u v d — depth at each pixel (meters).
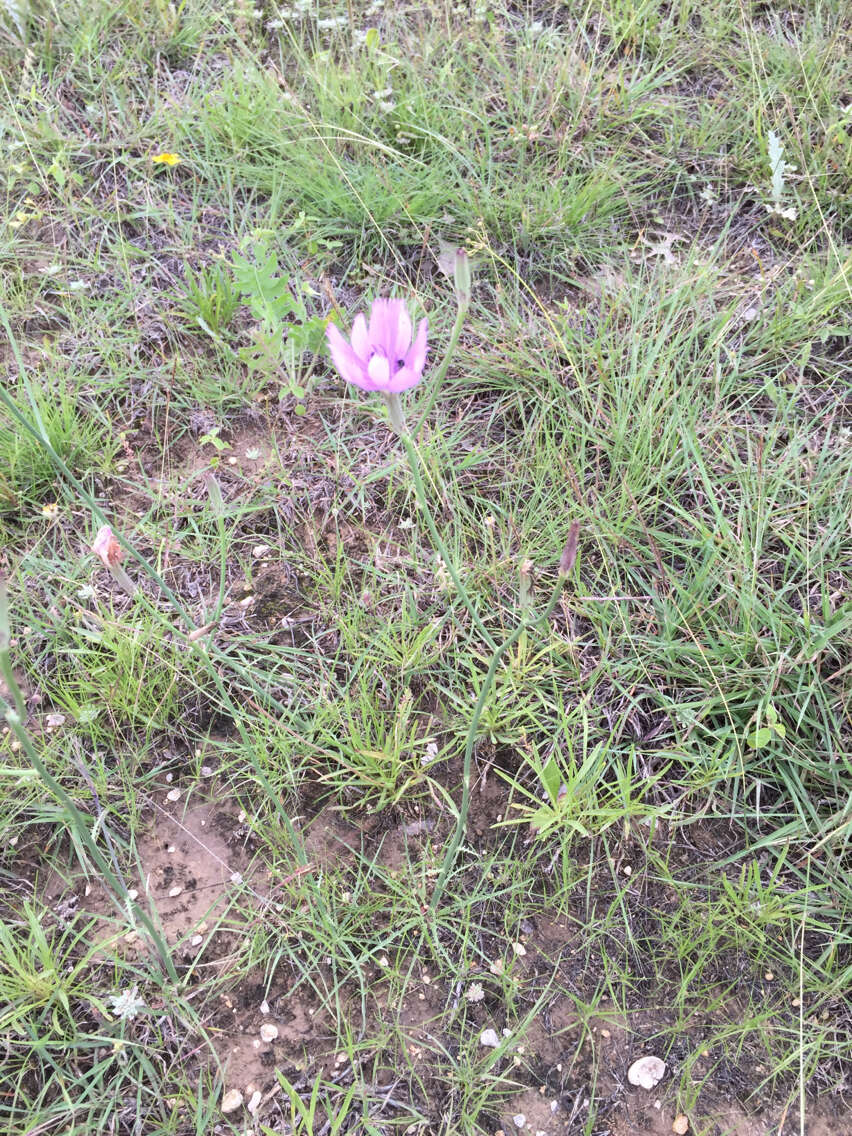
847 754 0.53
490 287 0.75
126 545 0.49
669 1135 0.46
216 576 0.63
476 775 0.55
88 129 0.87
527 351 0.70
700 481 0.64
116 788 0.55
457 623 0.59
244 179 0.83
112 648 0.57
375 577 0.62
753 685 0.55
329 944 0.50
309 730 0.55
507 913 0.51
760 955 0.49
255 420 0.71
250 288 0.65
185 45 0.92
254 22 0.95
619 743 0.56
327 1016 0.49
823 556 0.59
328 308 0.75
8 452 0.66
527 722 0.56
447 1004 0.49
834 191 0.79
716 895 0.51
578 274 0.78
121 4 0.94
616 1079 0.47
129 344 0.74
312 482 0.67
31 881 0.52
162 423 0.71
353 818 0.54
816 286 0.73
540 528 0.63
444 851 0.53
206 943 0.50
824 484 0.62
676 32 0.91
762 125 0.83
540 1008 0.49
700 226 0.79
